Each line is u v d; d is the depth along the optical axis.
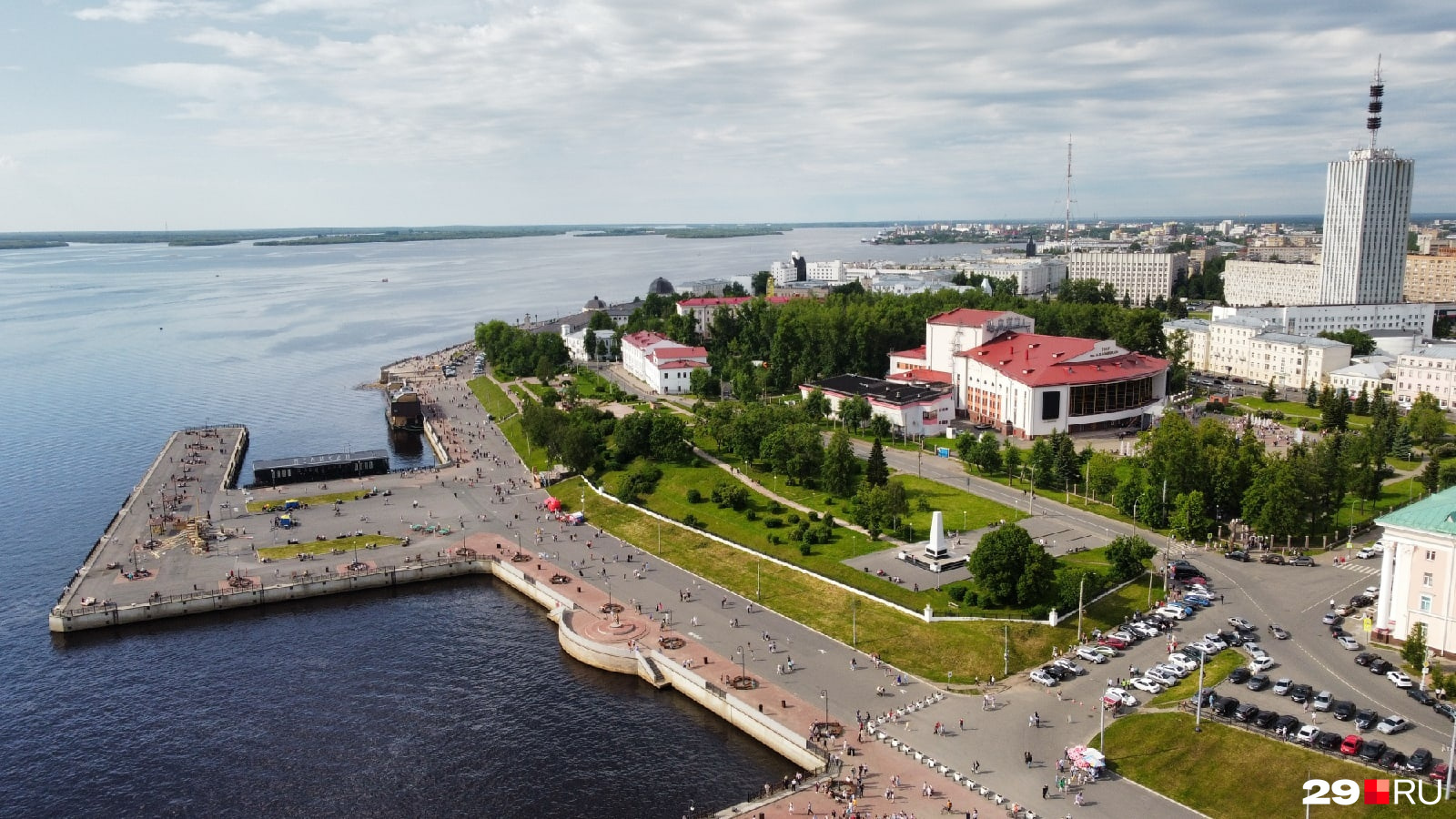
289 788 159.88
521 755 168.88
